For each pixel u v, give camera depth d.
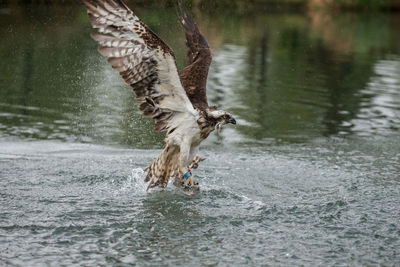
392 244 7.36
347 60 21.02
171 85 8.16
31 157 10.52
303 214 8.27
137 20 7.61
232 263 6.75
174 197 8.84
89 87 15.98
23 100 14.52
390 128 13.46
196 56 9.62
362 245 7.31
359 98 15.95
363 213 8.35
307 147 11.95
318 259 6.91
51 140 11.77
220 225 7.82
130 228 7.61
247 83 16.97
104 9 7.58
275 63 19.92
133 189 9.14
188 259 6.81
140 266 6.59
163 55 7.79
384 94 16.39
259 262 6.79
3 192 8.62
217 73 17.97
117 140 11.98
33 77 16.62
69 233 7.36
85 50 19.89
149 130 12.79
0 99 14.48
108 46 7.77
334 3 36.38
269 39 24.31
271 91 16.23
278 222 7.99
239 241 7.35
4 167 9.80
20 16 24.52
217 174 10.04
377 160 11.20
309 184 9.66
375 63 20.62
